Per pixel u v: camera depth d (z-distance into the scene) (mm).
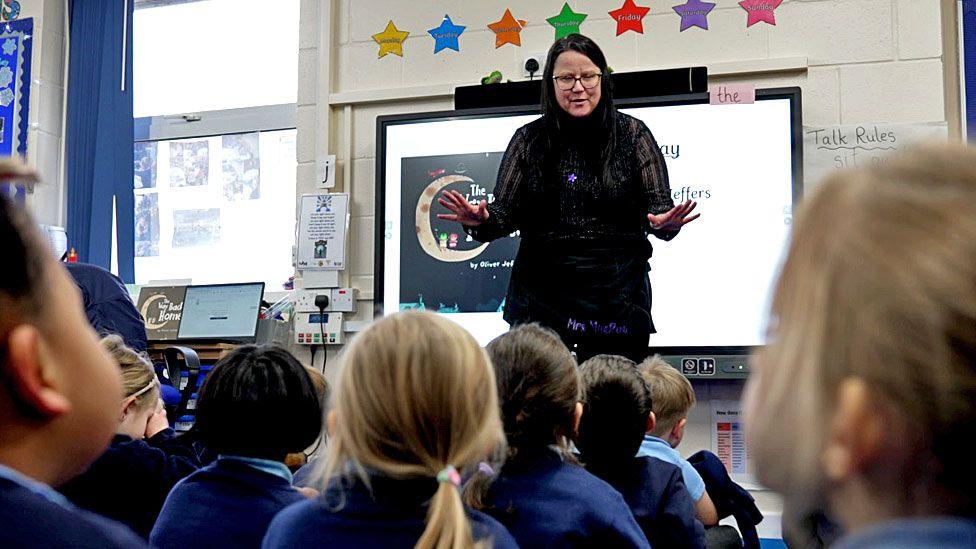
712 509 2367
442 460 1063
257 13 4668
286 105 4547
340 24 4102
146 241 4676
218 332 3945
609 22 3791
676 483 1951
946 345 380
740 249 3482
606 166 2898
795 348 429
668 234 2814
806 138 3553
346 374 1103
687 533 1895
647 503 1895
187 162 4672
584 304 2902
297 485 2045
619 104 3602
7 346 562
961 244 388
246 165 4594
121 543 575
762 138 3506
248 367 1604
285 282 4363
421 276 3785
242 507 1515
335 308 3898
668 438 2496
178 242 4641
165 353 3512
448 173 3793
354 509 1063
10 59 4625
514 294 2979
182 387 3814
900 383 388
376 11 4059
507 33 3889
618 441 1900
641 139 2930
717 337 3471
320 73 4070
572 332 2896
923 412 387
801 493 437
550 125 2916
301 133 4117
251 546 1493
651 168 2910
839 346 407
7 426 577
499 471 1498
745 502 2660
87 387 603
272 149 4570
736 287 3475
